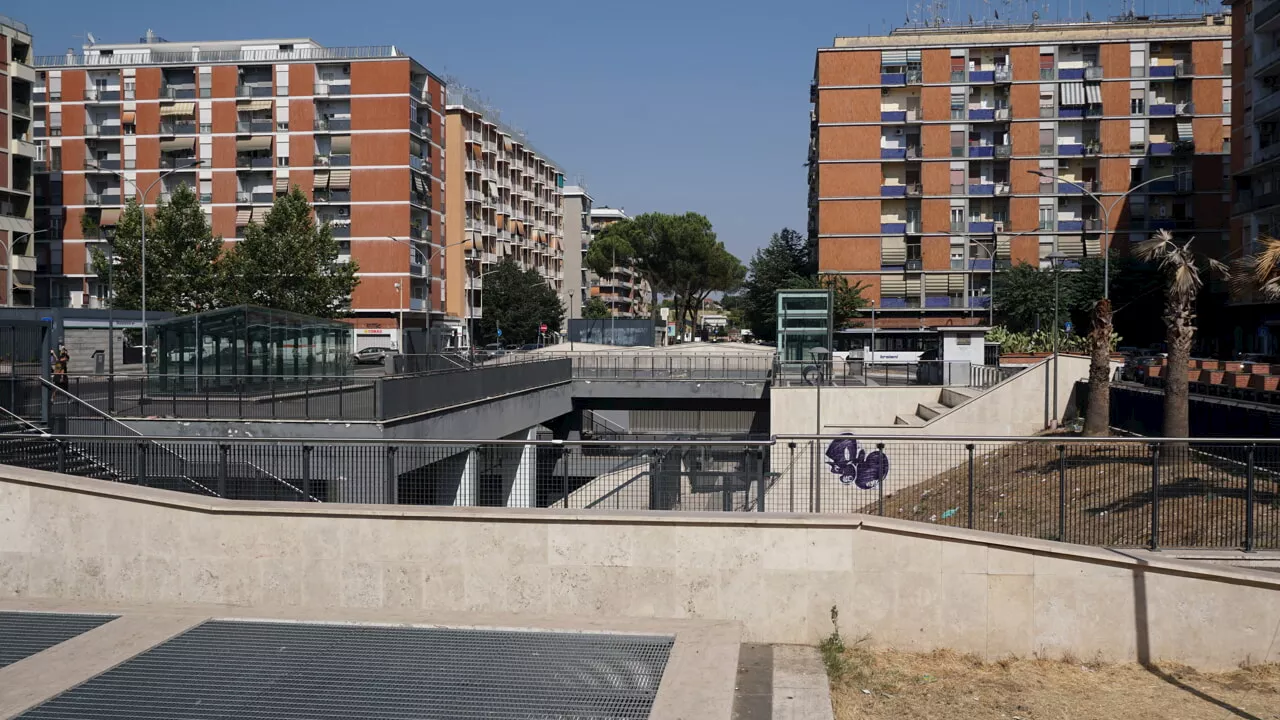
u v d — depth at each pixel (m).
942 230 68.12
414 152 71.00
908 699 7.96
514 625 8.73
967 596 9.10
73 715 6.65
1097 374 20.59
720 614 9.26
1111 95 66.62
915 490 12.65
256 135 69.31
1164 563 8.91
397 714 6.75
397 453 11.41
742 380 40.66
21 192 58.81
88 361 38.28
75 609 9.23
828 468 12.35
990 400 26.45
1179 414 17.14
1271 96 50.03
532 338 88.88
